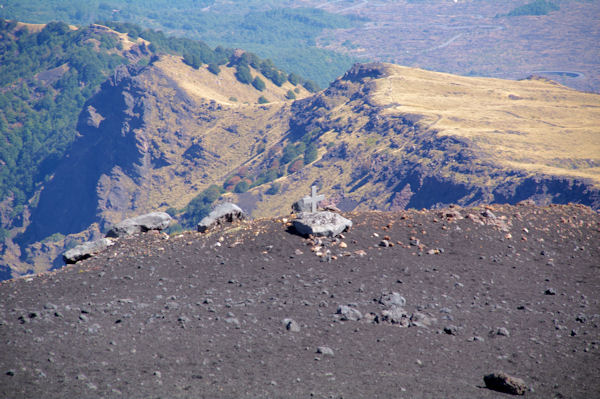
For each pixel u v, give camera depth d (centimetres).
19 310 1101
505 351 985
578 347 1010
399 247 1692
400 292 1324
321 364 863
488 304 1294
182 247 1708
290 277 1423
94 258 1702
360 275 1451
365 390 757
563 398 768
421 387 780
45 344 883
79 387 714
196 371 804
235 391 730
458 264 1582
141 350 884
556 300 1338
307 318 1110
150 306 1157
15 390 688
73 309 1105
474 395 756
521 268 1594
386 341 998
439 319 1153
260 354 895
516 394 775
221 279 1409
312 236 1709
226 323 1048
